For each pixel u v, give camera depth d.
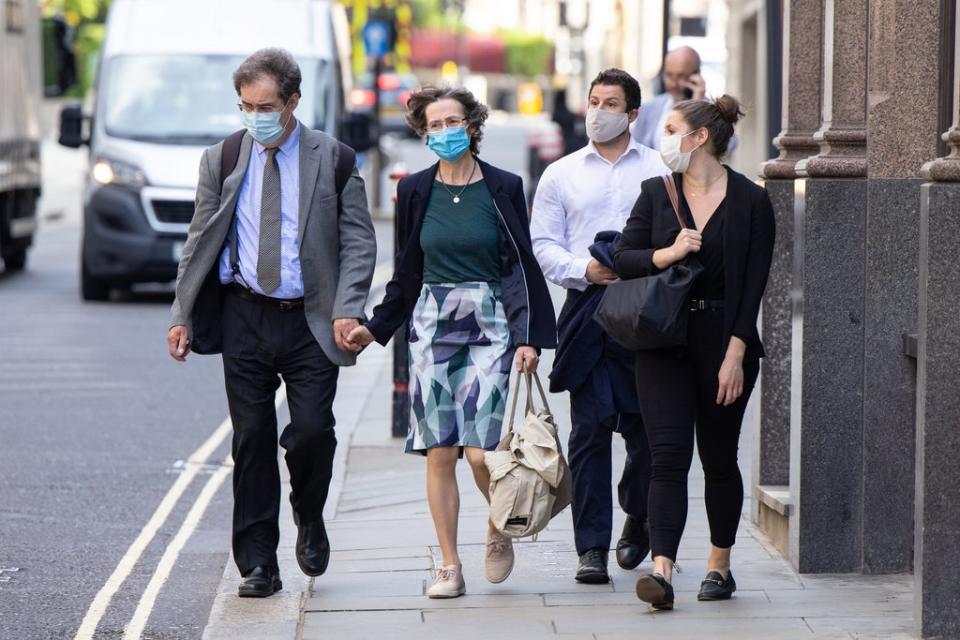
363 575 16.25
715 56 55.66
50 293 46.03
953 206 12.91
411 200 15.20
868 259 15.60
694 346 14.30
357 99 91.69
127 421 26.66
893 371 15.70
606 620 14.30
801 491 15.92
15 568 17.25
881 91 15.43
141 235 41.91
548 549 17.20
